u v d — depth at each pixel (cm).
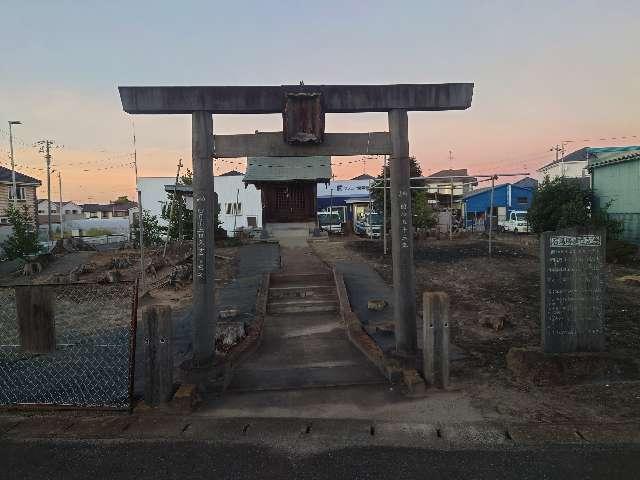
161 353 503
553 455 400
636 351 648
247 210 3512
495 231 3031
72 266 1684
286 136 570
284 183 2105
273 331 846
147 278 1359
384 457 403
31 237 1755
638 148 2061
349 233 2900
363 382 580
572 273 580
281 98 576
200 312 577
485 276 1256
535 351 581
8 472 390
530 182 4991
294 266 1327
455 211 3669
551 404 498
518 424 455
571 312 579
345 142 592
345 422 469
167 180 3638
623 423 452
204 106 566
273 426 464
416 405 505
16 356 681
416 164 2698
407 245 599
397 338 610
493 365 620
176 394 506
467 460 395
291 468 388
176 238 2111
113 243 2883
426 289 1124
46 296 528
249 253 1664
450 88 586
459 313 905
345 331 836
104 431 459
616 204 1948
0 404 514
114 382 584
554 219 2136
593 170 2136
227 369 587
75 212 6781
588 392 525
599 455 399
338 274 1127
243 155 584
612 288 1092
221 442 434
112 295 1146
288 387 570
